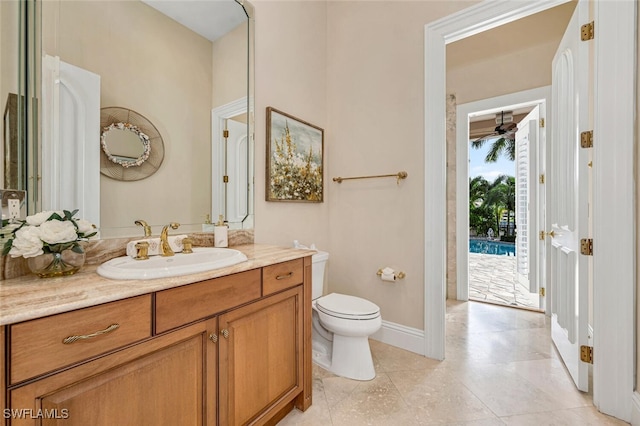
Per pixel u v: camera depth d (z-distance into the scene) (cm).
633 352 141
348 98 254
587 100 159
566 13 246
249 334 123
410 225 220
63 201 120
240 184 189
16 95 107
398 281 226
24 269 103
